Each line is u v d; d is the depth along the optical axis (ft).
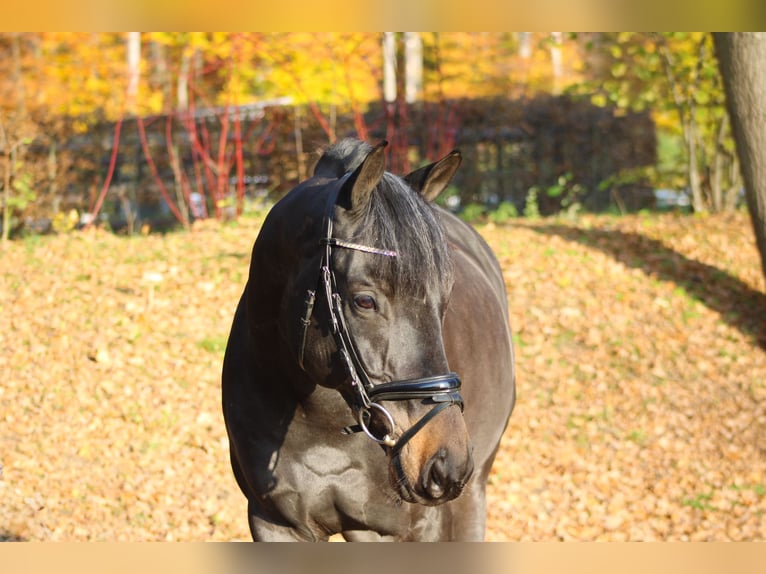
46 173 46.88
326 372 11.07
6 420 27.02
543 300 37.04
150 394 28.96
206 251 40.09
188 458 26.43
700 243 42.80
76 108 51.83
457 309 14.44
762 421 30.76
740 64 34.40
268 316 12.61
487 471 15.67
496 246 41.86
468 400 14.33
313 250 11.23
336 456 13.04
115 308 33.58
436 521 14.15
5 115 45.06
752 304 37.70
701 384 32.65
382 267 10.41
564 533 24.17
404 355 10.46
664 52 49.49
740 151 35.40
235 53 50.34
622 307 36.99
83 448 26.13
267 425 13.20
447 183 12.89
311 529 13.53
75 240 41.45
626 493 26.61
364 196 10.68
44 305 33.47
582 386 32.12
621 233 44.24
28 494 23.57
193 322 33.37
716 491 26.61
